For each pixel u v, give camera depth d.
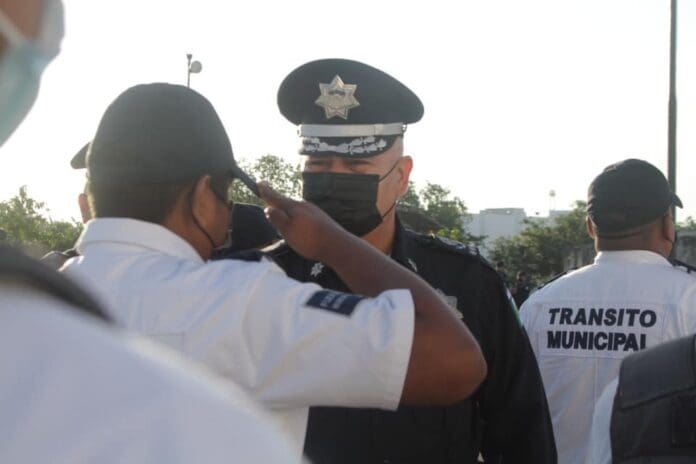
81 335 0.76
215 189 1.81
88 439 0.71
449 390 1.71
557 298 3.72
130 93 1.77
